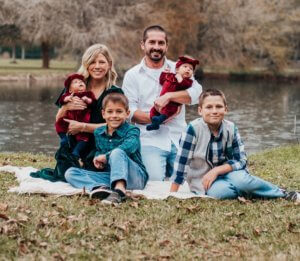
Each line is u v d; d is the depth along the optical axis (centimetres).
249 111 2492
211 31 4588
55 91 3241
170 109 709
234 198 606
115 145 632
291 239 471
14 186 653
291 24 4922
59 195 598
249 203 588
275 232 491
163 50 732
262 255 433
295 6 5031
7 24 4216
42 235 464
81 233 472
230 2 4581
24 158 962
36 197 593
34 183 634
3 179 702
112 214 532
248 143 1596
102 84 690
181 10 4447
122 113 630
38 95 2986
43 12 3897
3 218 498
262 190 608
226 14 4594
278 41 4847
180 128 735
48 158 987
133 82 739
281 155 1070
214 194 607
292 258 424
